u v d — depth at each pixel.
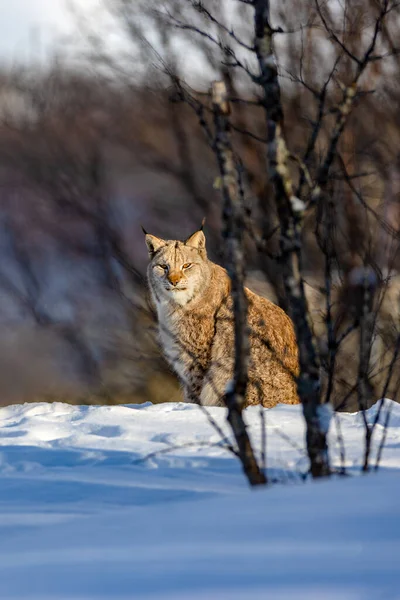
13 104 30.94
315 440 8.68
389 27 18.70
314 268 19.36
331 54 19.28
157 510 6.42
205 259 17.91
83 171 31.42
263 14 8.73
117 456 10.87
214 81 8.40
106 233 30.53
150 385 26.97
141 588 4.02
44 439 12.50
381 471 9.62
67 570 4.51
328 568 4.19
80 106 29.52
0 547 5.61
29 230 32.56
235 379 8.59
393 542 4.66
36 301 31.59
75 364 29.64
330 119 19.30
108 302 29.89
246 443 8.66
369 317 11.83
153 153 28.33
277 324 17.42
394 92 19.53
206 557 4.57
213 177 27.00
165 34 20.16
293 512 5.55
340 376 18.23
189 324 17.66
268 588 3.90
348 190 17.61
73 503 8.32
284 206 8.55
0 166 32.00
